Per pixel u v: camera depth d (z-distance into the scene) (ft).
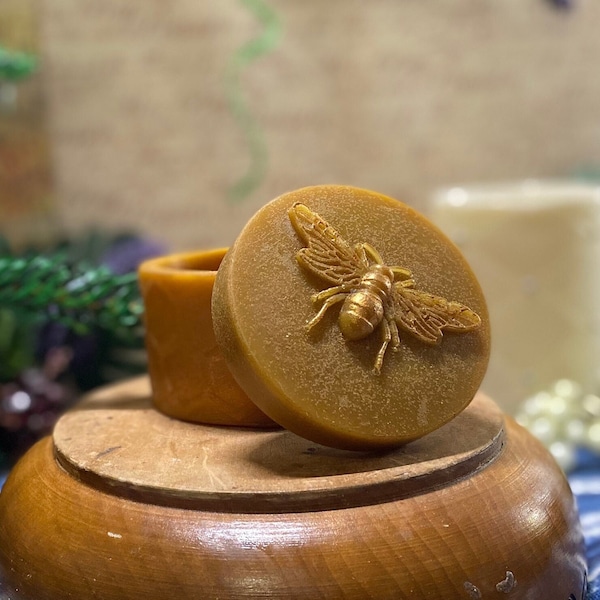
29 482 0.68
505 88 1.70
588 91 1.76
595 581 0.76
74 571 0.60
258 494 0.59
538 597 0.62
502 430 0.71
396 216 0.71
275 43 1.56
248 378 0.63
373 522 0.59
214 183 1.59
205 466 0.64
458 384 0.69
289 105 1.60
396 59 1.63
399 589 0.58
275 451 0.68
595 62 1.75
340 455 0.66
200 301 0.73
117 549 0.59
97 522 0.61
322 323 0.65
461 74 1.67
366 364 0.66
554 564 0.64
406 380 0.67
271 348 0.63
